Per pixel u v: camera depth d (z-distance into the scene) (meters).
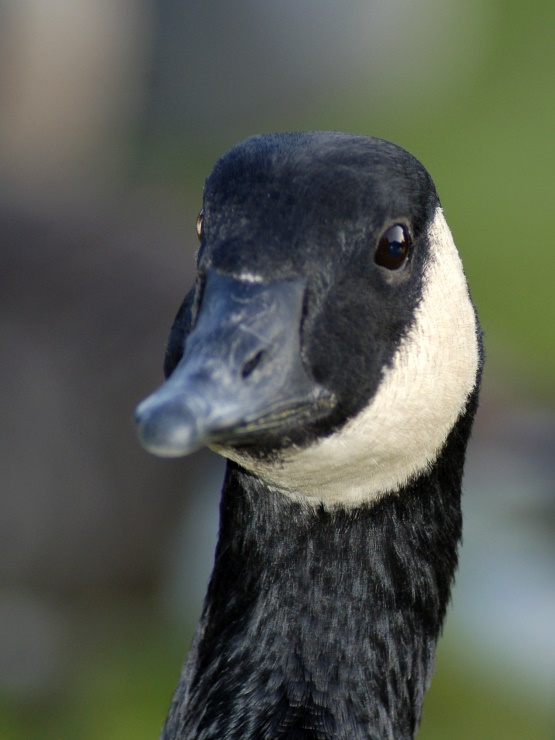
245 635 6.46
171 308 11.54
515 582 12.48
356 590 6.37
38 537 10.88
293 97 28.28
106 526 11.08
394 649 6.46
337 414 5.72
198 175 25.19
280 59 27.48
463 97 32.28
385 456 6.06
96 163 18.67
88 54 18.38
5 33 16.30
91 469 10.97
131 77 21.72
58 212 12.11
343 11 29.27
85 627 11.63
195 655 6.68
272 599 6.41
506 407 13.12
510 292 24.25
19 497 10.77
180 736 6.44
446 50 32.97
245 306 5.50
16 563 10.93
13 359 10.86
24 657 11.52
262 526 6.43
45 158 17.02
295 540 6.38
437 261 6.26
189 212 16.28
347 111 30.41
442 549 6.59
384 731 6.40
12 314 11.00
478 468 12.45
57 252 11.44
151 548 11.44
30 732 11.88
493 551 12.48
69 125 17.62
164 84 25.05
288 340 5.49
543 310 23.64
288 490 6.21
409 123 30.98
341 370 5.69
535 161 29.02
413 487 6.35
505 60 33.50
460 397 6.43
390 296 5.87
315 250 5.64
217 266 5.62
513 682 12.91
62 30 17.41
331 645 6.36
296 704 6.27
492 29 34.44
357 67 30.48
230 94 26.45
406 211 5.91
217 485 11.97
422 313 6.08
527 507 12.20
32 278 11.17
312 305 5.61
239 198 5.75
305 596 6.38
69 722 12.00
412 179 6.00
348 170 5.77
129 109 21.75
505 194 27.91
